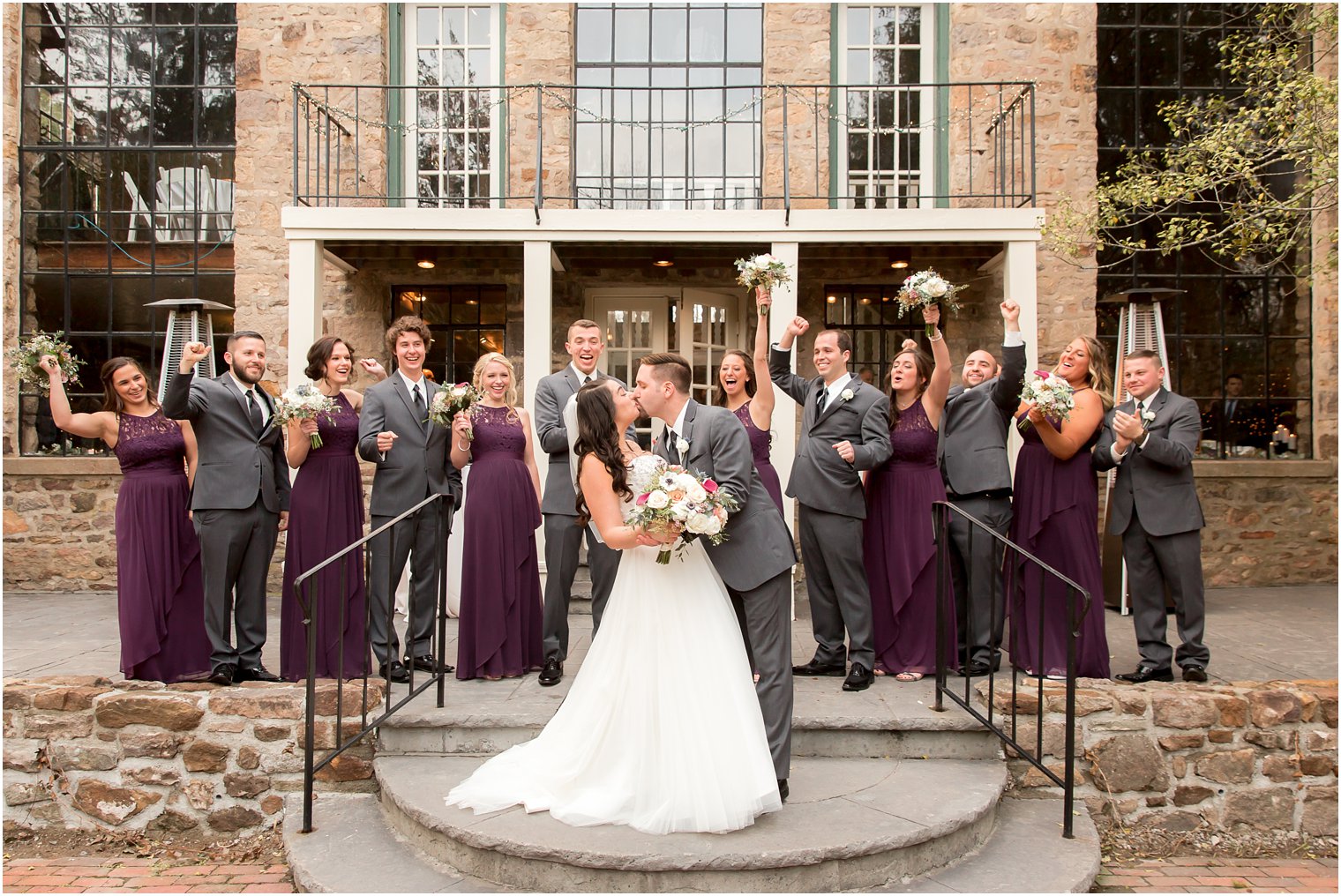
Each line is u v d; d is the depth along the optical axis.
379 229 6.39
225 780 3.78
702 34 7.66
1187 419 4.16
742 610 3.44
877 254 7.16
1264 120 6.30
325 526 4.16
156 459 4.12
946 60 7.47
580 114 7.62
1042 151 7.32
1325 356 7.83
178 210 7.73
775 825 3.03
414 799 3.26
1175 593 4.18
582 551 6.64
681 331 7.77
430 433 4.33
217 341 7.59
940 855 3.10
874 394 4.23
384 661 4.24
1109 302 7.41
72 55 7.79
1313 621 6.16
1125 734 3.77
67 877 3.49
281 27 7.41
